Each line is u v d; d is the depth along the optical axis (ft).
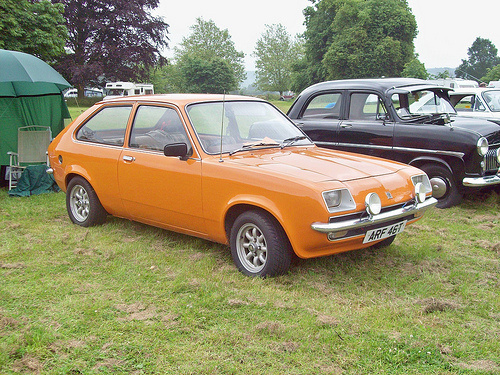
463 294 13.66
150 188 17.08
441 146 23.13
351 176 14.39
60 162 20.72
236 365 10.03
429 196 16.28
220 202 15.07
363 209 13.71
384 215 14.11
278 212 13.70
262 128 17.71
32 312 12.47
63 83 28.14
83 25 161.27
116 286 14.16
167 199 16.62
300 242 13.51
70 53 163.32
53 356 10.37
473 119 25.93
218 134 16.55
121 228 19.98
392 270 15.62
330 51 192.85
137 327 11.59
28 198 25.79
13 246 17.69
